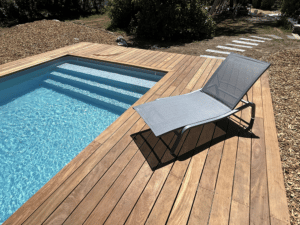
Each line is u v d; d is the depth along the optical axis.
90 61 6.78
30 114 4.84
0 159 3.66
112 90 5.54
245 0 18.88
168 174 2.46
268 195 2.20
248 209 2.06
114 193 2.23
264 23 14.50
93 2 18.45
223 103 3.16
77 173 2.46
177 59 6.36
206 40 11.12
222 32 12.77
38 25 10.88
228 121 3.43
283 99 4.30
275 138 3.02
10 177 3.33
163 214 2.03
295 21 13.39
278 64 6.41
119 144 2.92
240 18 16.62
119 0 13.36
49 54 7.12
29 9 14.92
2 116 4.75
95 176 2.43
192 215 2.02
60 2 16.72
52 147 3.91
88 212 2.05
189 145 2.92
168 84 4.68
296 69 5.83
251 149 2.81
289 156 2.85
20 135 4.19
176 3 11.73
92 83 5.96
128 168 2.54
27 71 6.01
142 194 2.22
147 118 2.75
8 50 7.81
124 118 3.49
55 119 4.67
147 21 11.98
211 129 3.25
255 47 8.95
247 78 2.98
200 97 3.34
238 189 2.26
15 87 5.79
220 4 19.17
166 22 11.70
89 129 4.38
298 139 3.15
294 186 2.42
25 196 3.03
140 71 5.95
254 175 2.42
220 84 3.32
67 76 6.46
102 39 10.12
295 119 3.62
